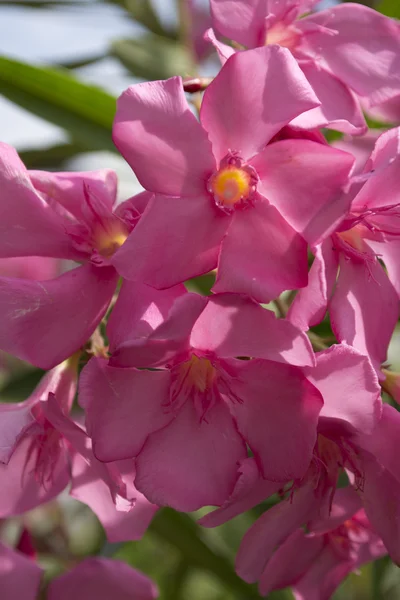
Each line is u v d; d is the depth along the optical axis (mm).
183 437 232
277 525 249
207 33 232
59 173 240
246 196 225
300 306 220
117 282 237
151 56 335
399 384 256
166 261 220
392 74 256
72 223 237
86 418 222
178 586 357
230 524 333
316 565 270
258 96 220
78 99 302
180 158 221
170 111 217
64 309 230
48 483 258
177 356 227
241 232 224
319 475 245
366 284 243
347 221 239
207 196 224
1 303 226
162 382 231
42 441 252
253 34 257
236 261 222
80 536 388
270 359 222
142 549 405
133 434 229
